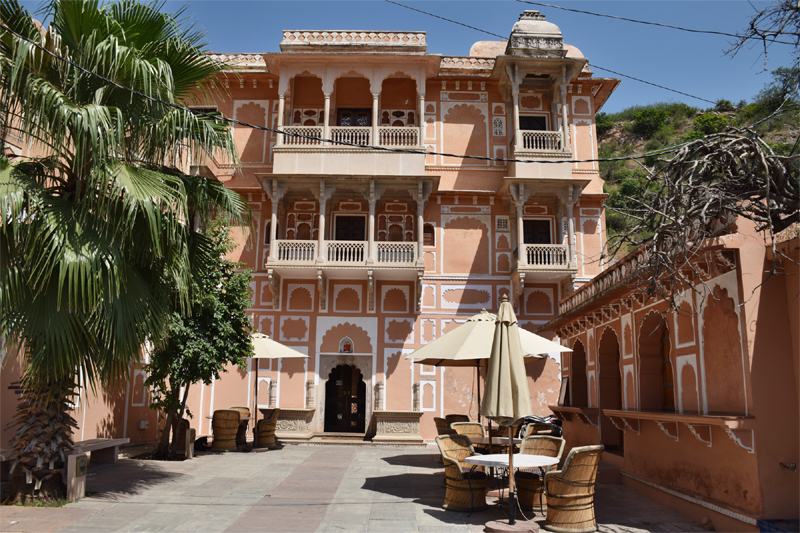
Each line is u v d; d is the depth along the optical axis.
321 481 10.38
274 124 20.64
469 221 20.22
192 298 9.71
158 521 7.25
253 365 19.12
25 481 7.93
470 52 23.00
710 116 50.50
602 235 20.25
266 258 19.80
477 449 11.43
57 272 7.42
